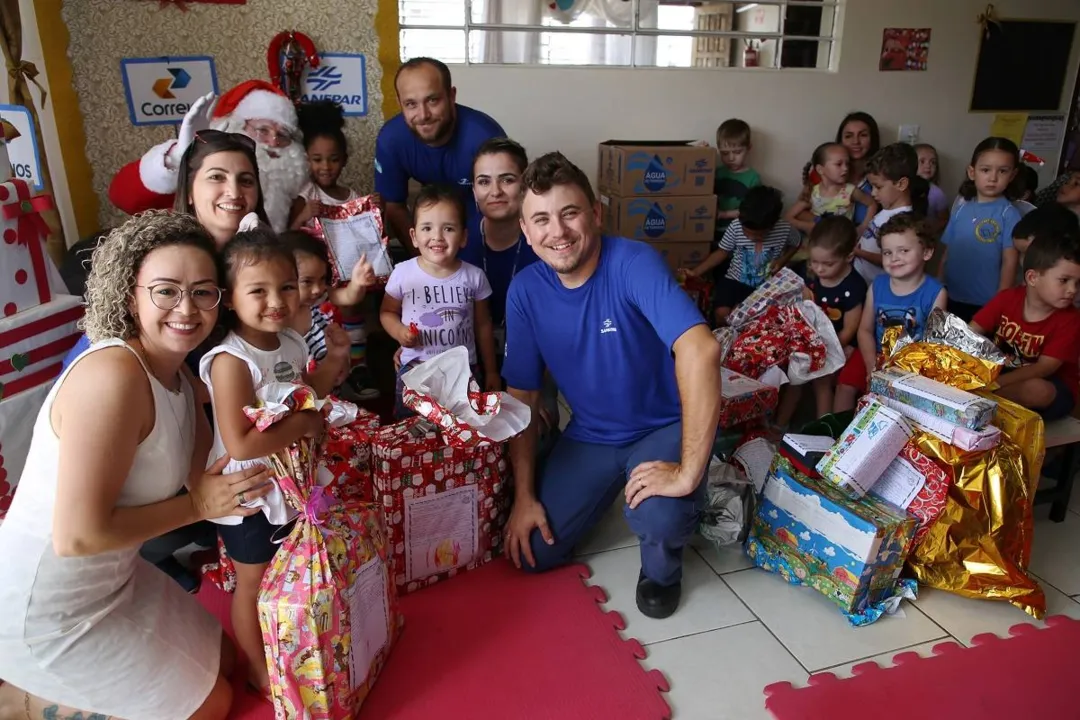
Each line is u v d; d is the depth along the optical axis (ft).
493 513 6.44
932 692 5.11
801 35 13.56
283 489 4.48
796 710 4.95
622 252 5.76
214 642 4.87
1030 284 7.30
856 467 5.82
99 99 9.23
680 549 5.96
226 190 5.90
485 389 7.99
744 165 13.47
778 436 8.19
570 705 5.01
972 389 6.46
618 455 6.30
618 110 12.78
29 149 7.41
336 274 7.73
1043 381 7.18
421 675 5.27
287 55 9.60
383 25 10.02
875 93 13.93
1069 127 15.07
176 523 4.22
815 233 9.29
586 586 6.29
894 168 10.58
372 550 4.97
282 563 4.51
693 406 5.31
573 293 5.87
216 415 4.41
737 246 11.69
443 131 8.70
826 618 5.92
